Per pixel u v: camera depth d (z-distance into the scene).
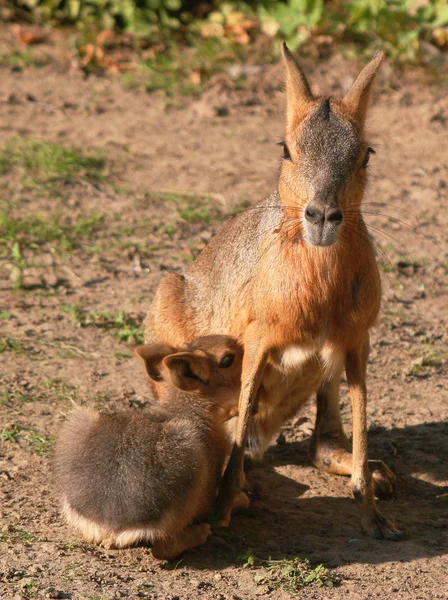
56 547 11.97
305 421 16.84
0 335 18.53
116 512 11.52
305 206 12.27
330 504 14.02
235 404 13.47
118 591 11.02
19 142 27.47
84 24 35.12
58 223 23.52
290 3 34.16
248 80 32.09
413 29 33.72
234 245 14.55
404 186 25.98
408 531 13.09
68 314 19.62
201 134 29.12
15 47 34.31
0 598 10.70
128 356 18.16
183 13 36.31
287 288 12.77
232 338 13.70
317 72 31.83
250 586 11.36
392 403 17.03
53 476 12.39
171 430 12.18
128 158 27.30
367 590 11.31
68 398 16.34
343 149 12.37
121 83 32.25
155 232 23.39
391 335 19.52
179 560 12.03
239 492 13.21
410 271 22.11
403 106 30.62
